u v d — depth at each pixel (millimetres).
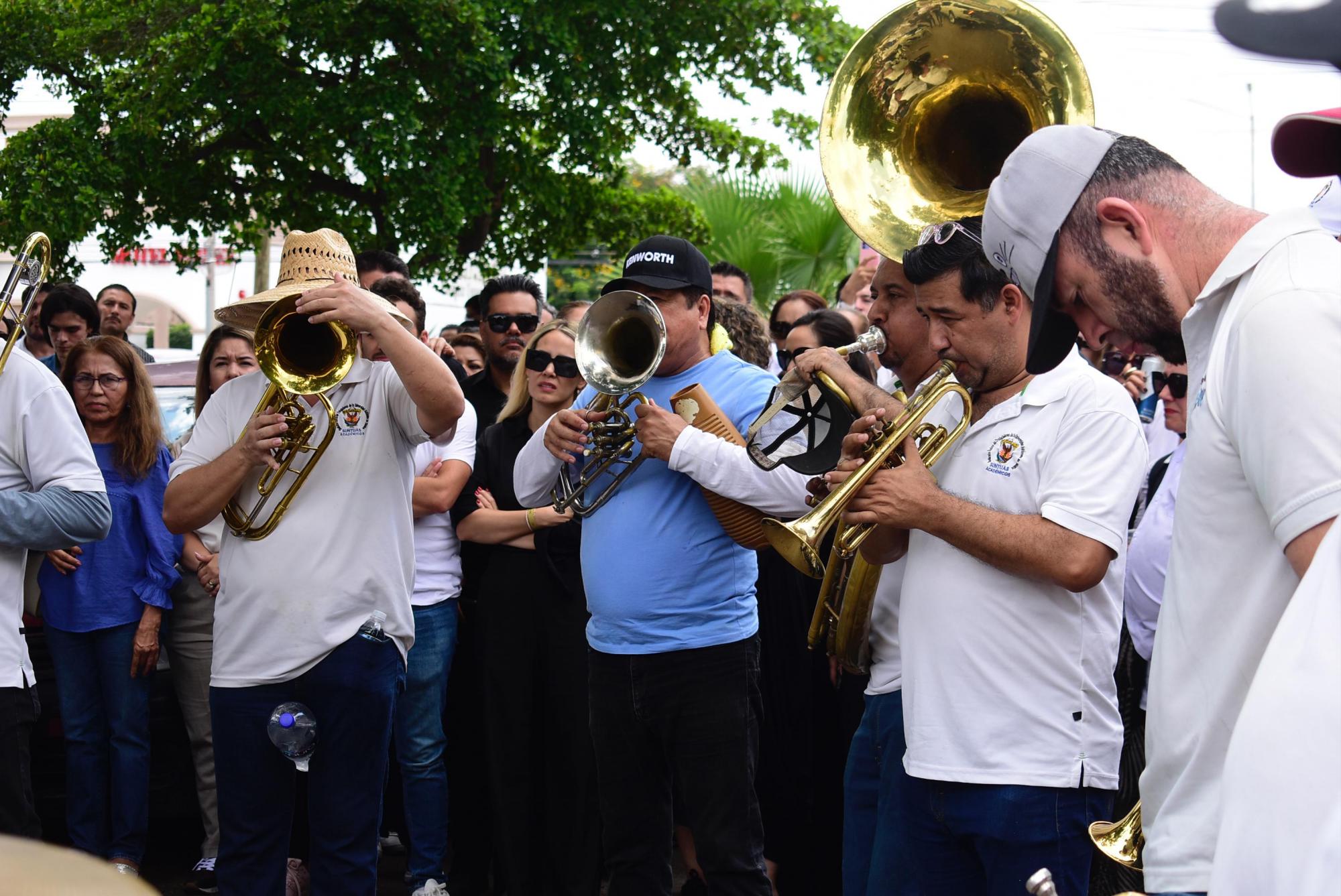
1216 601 1641
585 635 4090
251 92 8617
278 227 9820
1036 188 1791
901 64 2930
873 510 2541
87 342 4602
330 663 3297
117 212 9008
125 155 8680
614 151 9953
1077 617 2473
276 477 3320
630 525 3295
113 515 4520
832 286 12633
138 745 4551
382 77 8688
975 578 2504
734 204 12766
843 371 2973
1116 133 1789
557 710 4148
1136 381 5371
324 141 8945
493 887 4473
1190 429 1677
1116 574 2523
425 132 8875
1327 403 1398
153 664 4574
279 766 3346
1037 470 2520
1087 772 2445
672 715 3227
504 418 4484
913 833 2605
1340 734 1245
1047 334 1896
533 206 10359
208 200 9328
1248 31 805
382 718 3367
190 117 8875
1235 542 1614
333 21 8422
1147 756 1800
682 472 3191
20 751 3283
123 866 4492
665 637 3221
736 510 3156
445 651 4398
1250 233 1573
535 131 10023
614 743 3334
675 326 3400
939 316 2572
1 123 9039
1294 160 1470
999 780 2434
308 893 4438
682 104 10438
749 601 3322
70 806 4523
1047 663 2457
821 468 2980
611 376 3205
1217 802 1660
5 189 8609
